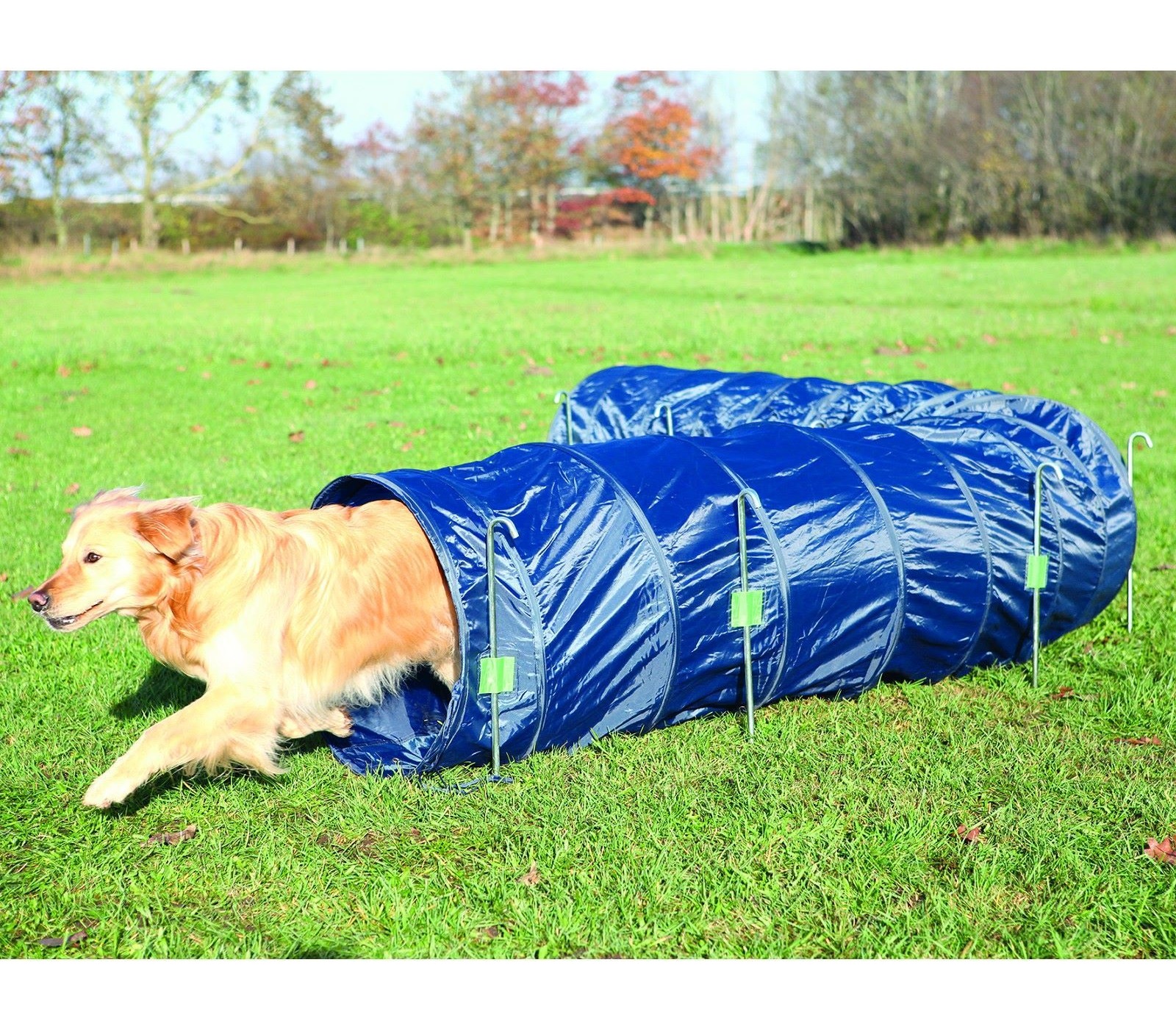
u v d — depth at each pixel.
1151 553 7.32
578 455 4.89
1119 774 4.40
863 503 5.03
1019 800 4.19
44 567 7.00
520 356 17.64
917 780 4.34
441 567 4.34
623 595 4.47
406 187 65.69
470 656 4.17
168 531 3.97
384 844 3.96
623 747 4.63
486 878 3.74
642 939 3.40
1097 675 5.48
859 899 3.57
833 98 64.25
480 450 10.72
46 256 49.22
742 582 4.61
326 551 4.25
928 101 60.34
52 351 16.88
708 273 40.16
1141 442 10.80
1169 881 3.64
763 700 5.01
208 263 47.94
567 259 54.19
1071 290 27.16
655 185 71.06
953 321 21.03
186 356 17.45
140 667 5.49
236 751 4.07
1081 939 3.39
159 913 3.60
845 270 39.41
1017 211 55.16
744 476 4.98
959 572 5.16
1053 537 5.43
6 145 52.09
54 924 3.54
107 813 4.20
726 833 3.95
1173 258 39.81
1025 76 52.66
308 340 19.28
